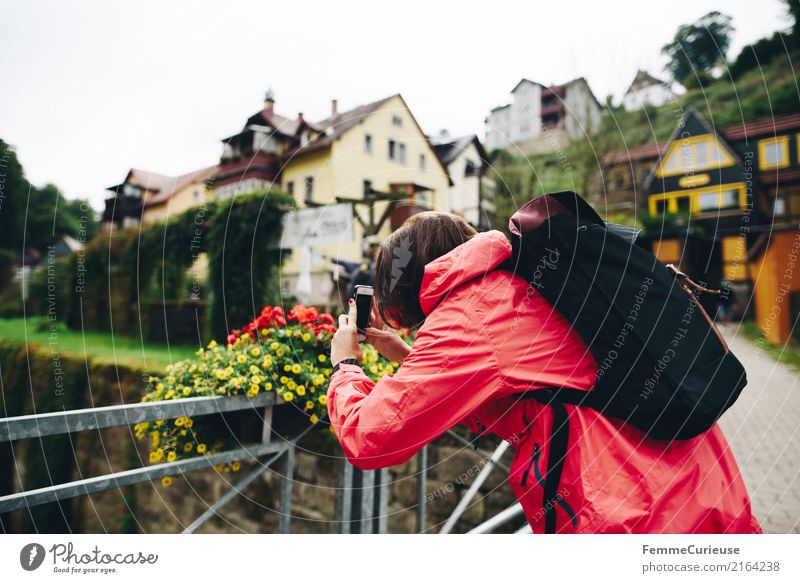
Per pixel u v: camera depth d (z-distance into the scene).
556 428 0.74
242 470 4.80
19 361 5.57
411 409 0.74
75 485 1.02
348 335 1.00
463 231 0.97
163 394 1.39
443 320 0.77
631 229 0.84
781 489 2.57
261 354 1.46
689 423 0.69
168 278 4.94
